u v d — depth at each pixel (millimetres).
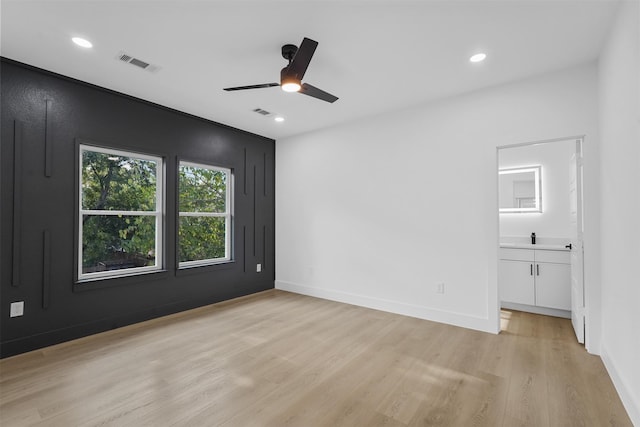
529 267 3773
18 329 2635
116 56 2566
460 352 2688
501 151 4441
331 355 2641
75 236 2957
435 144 3514
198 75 2902
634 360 1789
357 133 4168
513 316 3646
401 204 3770
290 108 3738
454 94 3340
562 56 2566
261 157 4902
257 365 2463
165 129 3680
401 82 3053
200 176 4191
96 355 2627
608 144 2295
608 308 2334
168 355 2635
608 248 2314
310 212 4664
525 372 2332
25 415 1830
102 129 3146
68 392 2070
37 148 2744
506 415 1841
